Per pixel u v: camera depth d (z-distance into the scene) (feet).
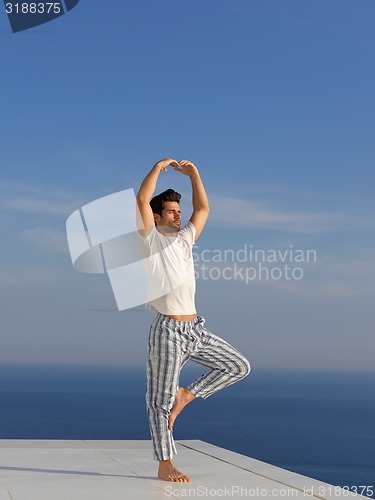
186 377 436.76
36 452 14.25
